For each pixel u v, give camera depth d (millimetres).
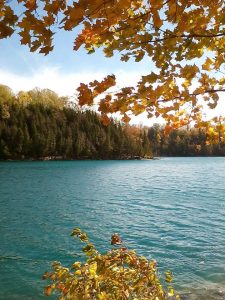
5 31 2100
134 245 12844
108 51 2719
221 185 33125
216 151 133625
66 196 25812
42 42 2146
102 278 3893
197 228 15477
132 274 3992
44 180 37688
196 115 3576
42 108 94688
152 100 2854
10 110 84812
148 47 2693
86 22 2271
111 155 103312
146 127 145750
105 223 16578
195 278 9555
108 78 2566
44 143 84875
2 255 11484
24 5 2062
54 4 2041
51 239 13555
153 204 22234
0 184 33125
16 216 18047
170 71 2795
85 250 4086
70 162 81062
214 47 3016
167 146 138500
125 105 2797
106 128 102375
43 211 19562
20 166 62156
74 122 97938
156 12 2416
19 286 8961
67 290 4059
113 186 32875
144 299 4074
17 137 80750
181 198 24812
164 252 11969
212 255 11586
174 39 2660
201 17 2572
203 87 3100
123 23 2523
